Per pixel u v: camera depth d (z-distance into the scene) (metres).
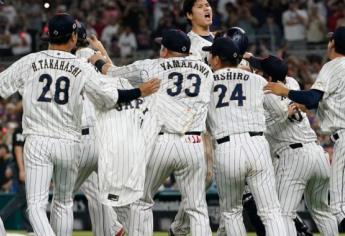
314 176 35.81
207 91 33.66
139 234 34.03
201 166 33.66
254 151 33.59
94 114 34.75
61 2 86.19
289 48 78.75
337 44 34.78
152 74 33.44
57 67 32.06
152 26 84.88
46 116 32.00
